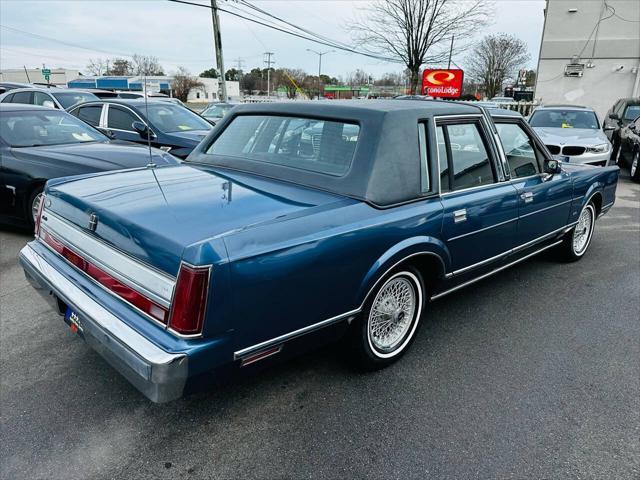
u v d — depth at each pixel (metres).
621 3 20.78
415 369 3.14
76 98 11.62
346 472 2.27
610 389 2.97
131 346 2.03
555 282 4.69
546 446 2.47
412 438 2.50
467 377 3.06
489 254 3.63
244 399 2.79
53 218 2.83
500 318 3.91
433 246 3.00
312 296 2.37
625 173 12.03
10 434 2.46
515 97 26.70
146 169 3.35
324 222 2.40
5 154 5.51
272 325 2.24
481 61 51.22
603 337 3.63
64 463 2.29
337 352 3.06
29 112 6.25
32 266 2.83
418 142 2.95
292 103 3.32
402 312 3.14
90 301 2.35
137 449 2.39
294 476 2.24
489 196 3.44
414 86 24.06
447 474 2.27
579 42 21.84
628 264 5.25
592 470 2.32
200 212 2.35
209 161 3.49
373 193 2.67
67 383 2.88
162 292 2.04
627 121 13.59
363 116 2.87
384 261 2.68
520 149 3.99
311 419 2.63
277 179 2.98
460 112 3.30
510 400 2.84
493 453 2.41
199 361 2.01
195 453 2.37
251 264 2.08
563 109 11.64
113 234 2.30
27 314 3.75
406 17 22.86
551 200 4.26
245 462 2.32
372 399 2.81
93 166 5.30
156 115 8.12
